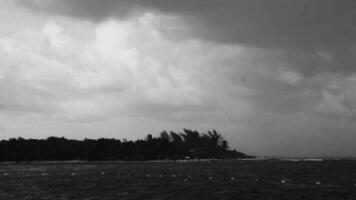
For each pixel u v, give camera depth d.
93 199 81.06
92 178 134.75
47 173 166.38
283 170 183.25
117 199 80.69
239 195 86.25
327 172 164.88
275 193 89.44
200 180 124.50
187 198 81.88
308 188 99.38
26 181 124.94
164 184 110.62
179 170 184.25
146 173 161.25
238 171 175.62
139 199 80.62
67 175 151.75
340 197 83.06
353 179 126.12
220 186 104.75
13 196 87.12
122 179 129.25
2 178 138.12
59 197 84.62
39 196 86.62
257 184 110.00
